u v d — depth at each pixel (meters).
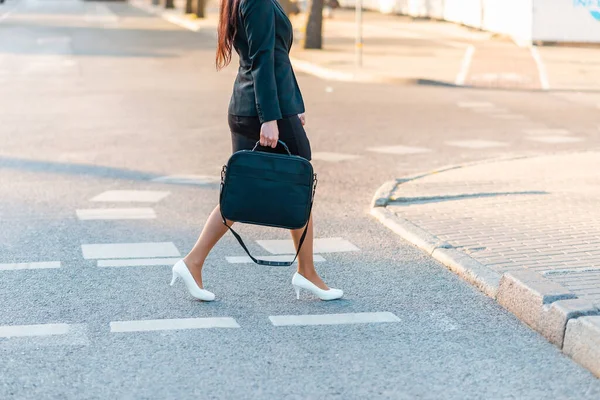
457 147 13.61
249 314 5.98
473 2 41.81
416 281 6.73
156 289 6.51
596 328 5.05
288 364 5.11
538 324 5.64
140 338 5.50
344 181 10.82
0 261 7.20
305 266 6.24
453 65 26.62
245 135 6.01
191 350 5.31
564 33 34.22
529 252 7.05
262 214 5.82
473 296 6.37
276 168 5.77
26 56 27.69
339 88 21.69
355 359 5.19
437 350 5.34
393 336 5.58
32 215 8.87
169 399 4.61
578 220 8.12
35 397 4.61
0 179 10.72
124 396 4.64
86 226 8.42
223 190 5.83
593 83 22.95
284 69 5.88
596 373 4.99
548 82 22.98
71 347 5.33
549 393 4.73
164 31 42.31
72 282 6.65
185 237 8.05
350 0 61.53
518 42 35.34
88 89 20.12
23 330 5.62
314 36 31.30
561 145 13.95
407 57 28.97
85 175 10.98
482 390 4.76
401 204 9.08
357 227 8.43
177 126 15.11
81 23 46.94
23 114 16.23
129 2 85.12
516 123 16.41
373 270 7.02
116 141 13.55
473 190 9.57
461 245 7.37
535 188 9.70
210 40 36.62
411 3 51.00
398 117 16.81
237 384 4.81
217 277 6.81
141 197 9.75
